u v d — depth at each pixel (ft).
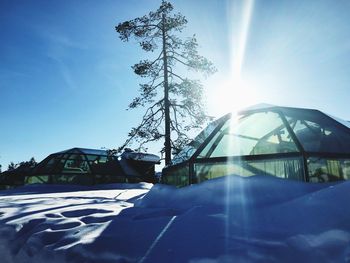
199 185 19.40
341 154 21.26
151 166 73.56
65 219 15.57
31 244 13.01
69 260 10.87
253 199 15.06
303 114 26.03
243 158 22.40
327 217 10.80
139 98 57.62
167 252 10.05
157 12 61.00
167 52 60.64
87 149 67.87
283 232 10.52
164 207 18.30
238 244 9.86
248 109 28.40
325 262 8.41
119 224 13.82
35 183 59.47
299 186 15.62
